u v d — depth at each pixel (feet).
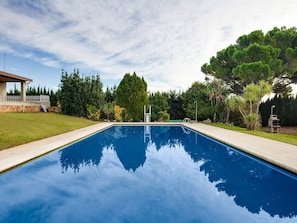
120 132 52.47
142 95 79.10
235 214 12.96
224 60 70.44
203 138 43.50
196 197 15.31
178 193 15.96
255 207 13.91
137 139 42.32
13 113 55.57
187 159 26.55
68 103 72.64
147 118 75.46
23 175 19.12
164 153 30.17
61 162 23.97
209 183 18.17
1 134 27.99
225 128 54.13
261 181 18.81
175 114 89.97
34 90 107.14
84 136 36.83
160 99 83.41
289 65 60.34
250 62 58.95
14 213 12.73
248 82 59.93
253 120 50.01
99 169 21.72
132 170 21.62
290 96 64.49
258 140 33.01
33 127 37.73
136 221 11.98
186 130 56.85
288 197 15.51
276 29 63.98
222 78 73.56
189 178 19.38
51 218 12.18
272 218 12.48
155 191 16.28
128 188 16.78
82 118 72.02
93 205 13.85
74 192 15.83
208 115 77.15
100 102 77.61
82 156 27.78
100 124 61.77
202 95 78.33
